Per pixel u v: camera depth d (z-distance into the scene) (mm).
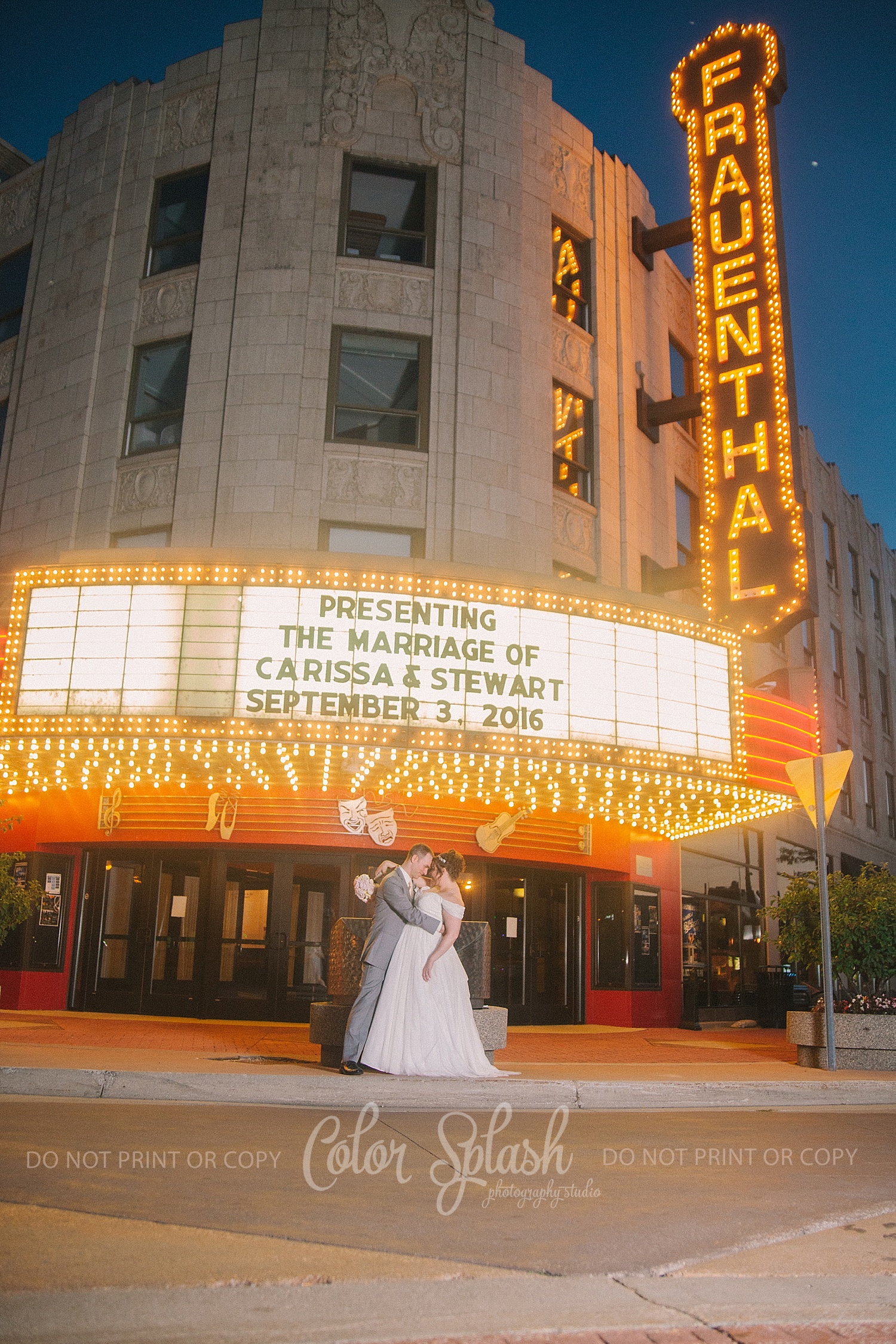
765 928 23156
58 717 13242
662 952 18188
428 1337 3047
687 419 20078
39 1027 12414
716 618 17141
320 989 15289
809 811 11289
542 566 17484
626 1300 3465
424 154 18109
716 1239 4266
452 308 17578
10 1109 6945
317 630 13242
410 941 8625
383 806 15516
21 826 16281
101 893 16312
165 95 18891
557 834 16766
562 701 13859
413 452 16875
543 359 18375
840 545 32812
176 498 16672
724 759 14898
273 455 16531
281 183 17625
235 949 15477
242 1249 3816
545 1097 8469
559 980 17266
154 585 13406
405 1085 8148
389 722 13156
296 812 15367
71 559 13688
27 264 20219
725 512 17500
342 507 16469
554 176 19578
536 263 18688
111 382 17859
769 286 17875
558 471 18516
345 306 17203
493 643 13695
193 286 17672
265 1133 6383
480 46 18922
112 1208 4281
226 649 13180
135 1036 11734
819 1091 9500
